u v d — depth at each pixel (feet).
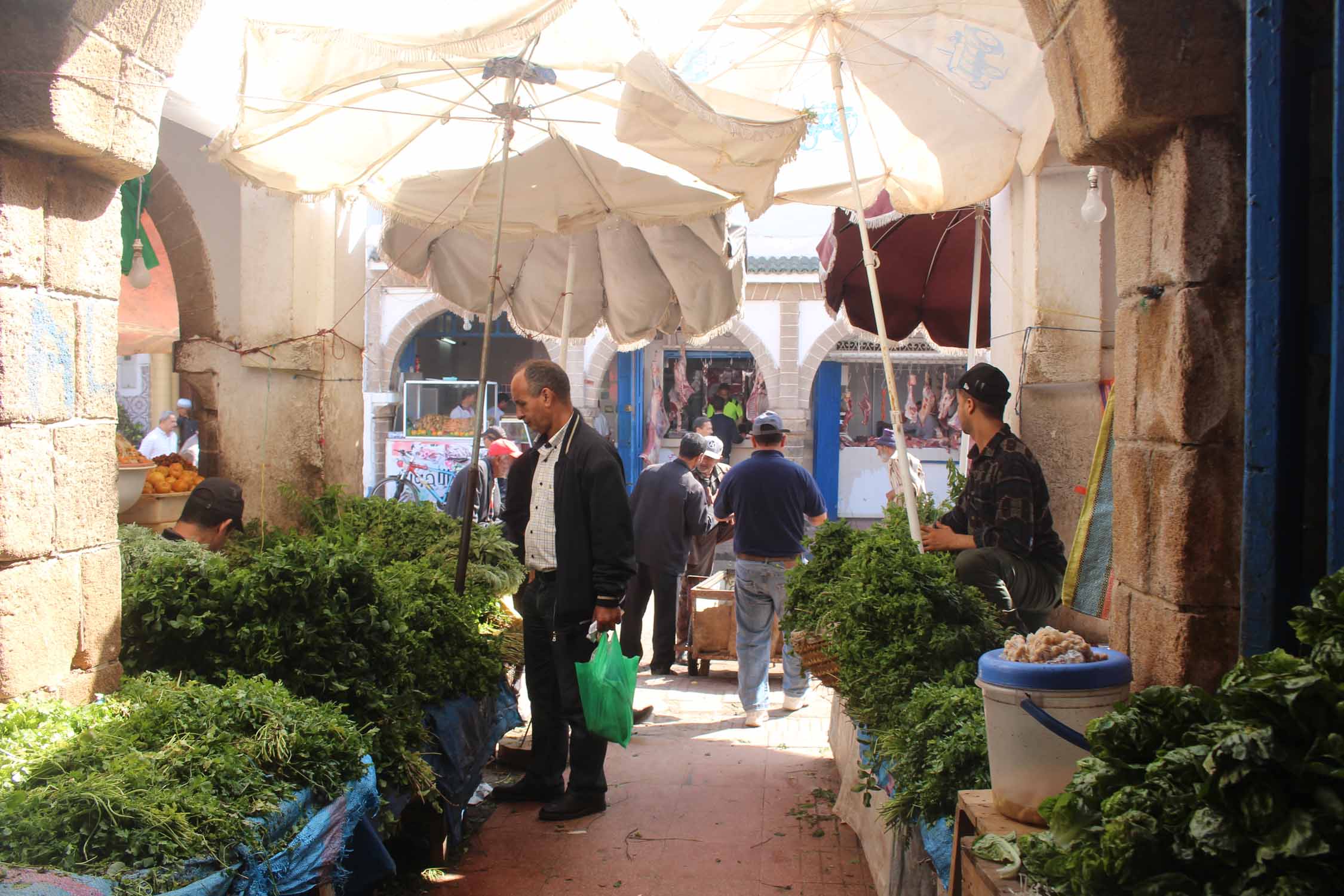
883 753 10.72
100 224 10.54
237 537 16.29
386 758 11.61
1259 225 7.82
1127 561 9.59
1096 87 9.01
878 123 19.72
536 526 16.60
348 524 17.95
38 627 9.68
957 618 11.93
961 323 27.48
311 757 9.40
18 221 9.45
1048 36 9.94
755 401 59.93
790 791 17.70
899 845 11.26
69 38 9.25
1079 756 7.76
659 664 26.94
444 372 68.39
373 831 10.62
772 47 17.98
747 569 21.79
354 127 18.21
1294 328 7.78
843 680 12.47
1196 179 8.56
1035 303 17.80
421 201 21.58
